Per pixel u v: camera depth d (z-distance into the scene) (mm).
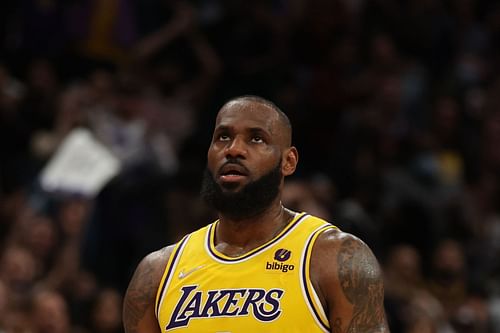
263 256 9258
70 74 25750
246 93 26266
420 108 27328
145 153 22031
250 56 26750
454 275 22828
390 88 26516
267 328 8914
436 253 23047
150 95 24094
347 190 24969
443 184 25156
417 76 27938
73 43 25828
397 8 29438
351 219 21000
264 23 26969
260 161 9305
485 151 27625
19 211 22844
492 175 27375
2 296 18641
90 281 21062
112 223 21844
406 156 25781
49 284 20781
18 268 20312
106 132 22047
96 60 25766
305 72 26750
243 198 9266
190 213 22891
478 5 31797
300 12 27438
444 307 22438
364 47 28297
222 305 9086
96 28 25766
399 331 20688
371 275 9164
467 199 25641
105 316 20281
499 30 31297
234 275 9219
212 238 9617
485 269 24203
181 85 26016
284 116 9602
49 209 22281
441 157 26391
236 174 9281
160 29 26344
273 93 26281
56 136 23203
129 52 25906
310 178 24672
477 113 28109
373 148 25562
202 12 27562
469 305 22031
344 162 25219
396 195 24422
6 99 24484
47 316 18859
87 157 21688
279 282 9086
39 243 21375
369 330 9055
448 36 29656
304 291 9023
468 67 29484
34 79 25141
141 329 9641
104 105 22594
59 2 25938
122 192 21781
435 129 27094
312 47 26766
